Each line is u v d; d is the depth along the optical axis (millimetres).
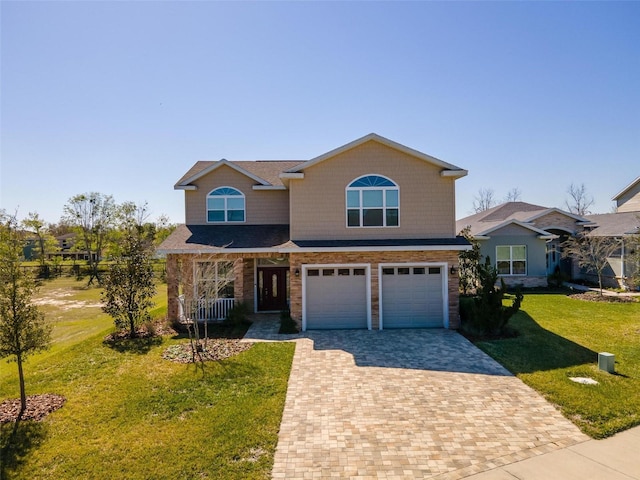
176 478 5793
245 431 7082
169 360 11008
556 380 9258
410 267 15156
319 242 15289
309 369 10344
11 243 8289
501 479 5695
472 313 13906
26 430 7223
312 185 15555
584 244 22984
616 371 9805
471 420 7473
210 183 18984
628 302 19203
